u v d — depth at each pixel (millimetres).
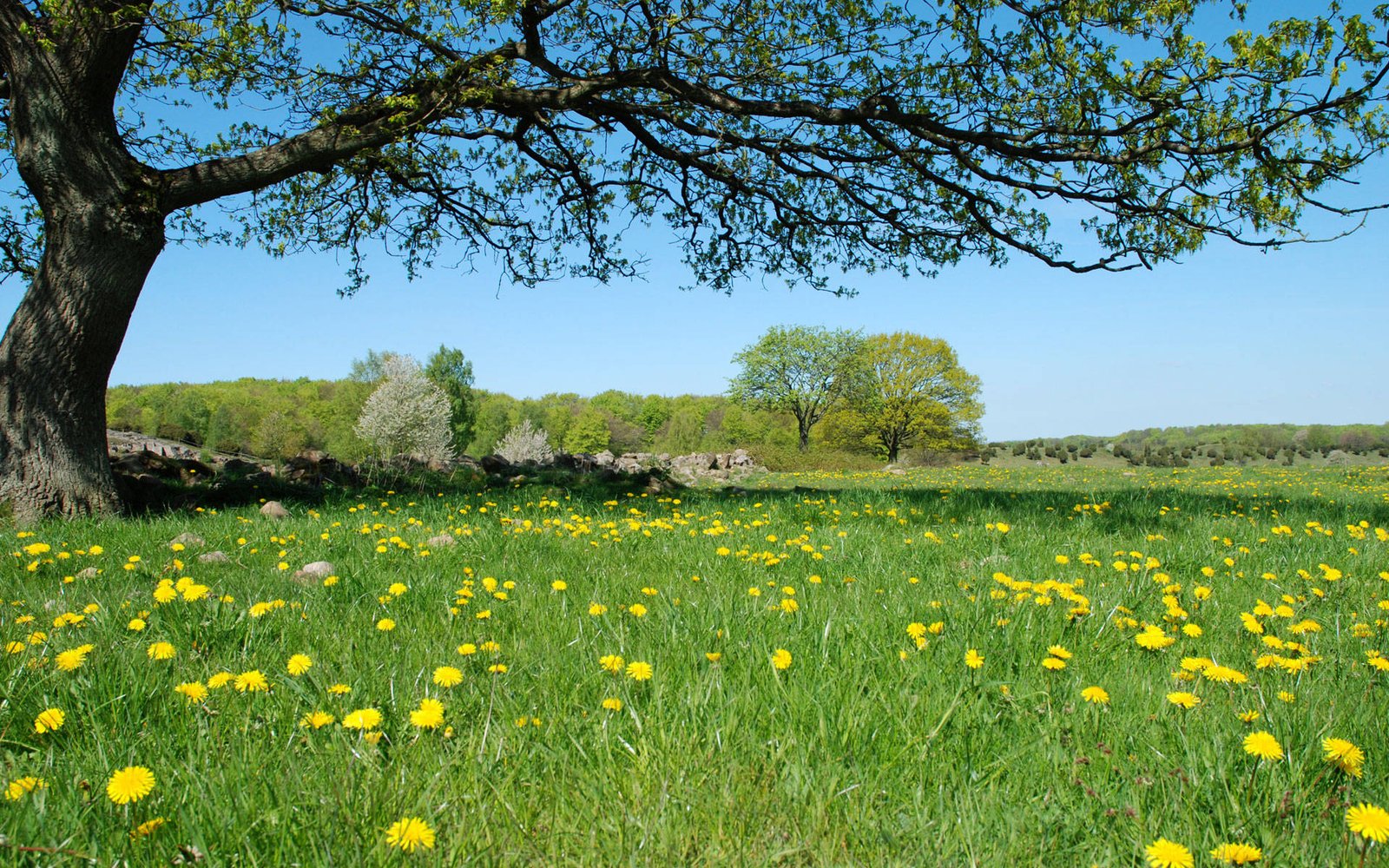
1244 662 2936
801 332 65062
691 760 2047
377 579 4312
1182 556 5203
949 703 2383
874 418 60438
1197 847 1693
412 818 1761
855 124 9633
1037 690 2539
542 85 9680
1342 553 5367
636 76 9109
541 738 2178
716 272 12359
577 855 1722
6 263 11852
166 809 1792
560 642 3098
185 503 9328
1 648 2785
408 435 50344
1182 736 2154
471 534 5996
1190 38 7852
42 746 2205
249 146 10828
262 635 3123
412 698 2430
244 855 1646
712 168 10703
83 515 7797
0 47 7934
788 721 2268
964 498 10086
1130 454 51156
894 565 4797
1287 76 7480
